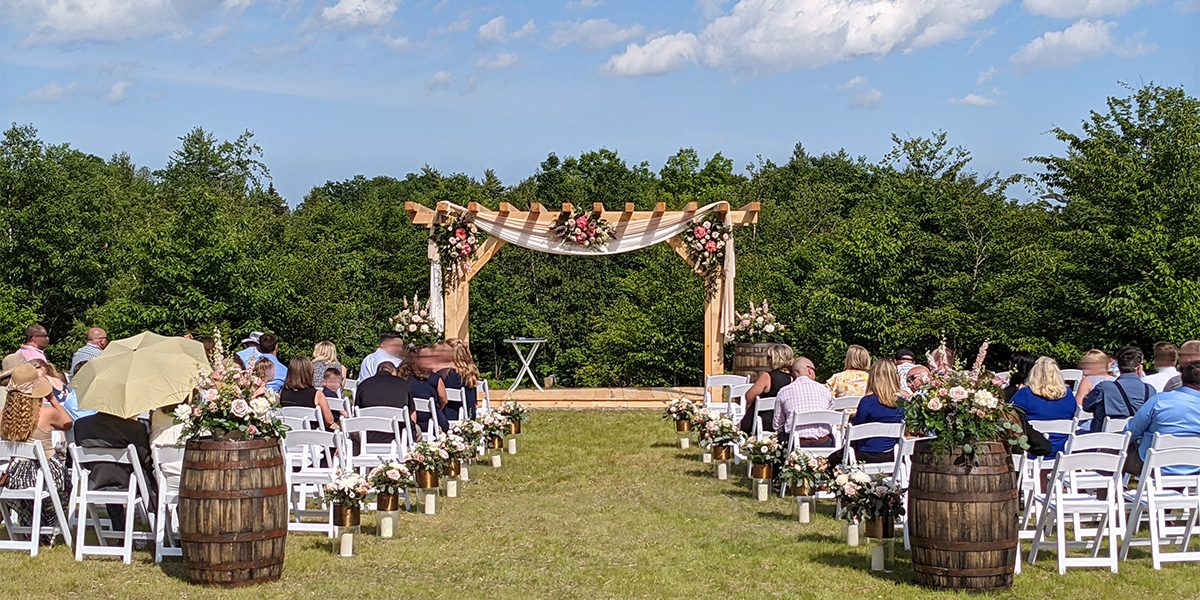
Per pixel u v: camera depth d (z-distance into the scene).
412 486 8.77
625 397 16.95
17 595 6.13
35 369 7.38
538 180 44.91
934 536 6.18
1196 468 7.26
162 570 6.66
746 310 24.69
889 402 8.02
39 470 7.01
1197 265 15.41
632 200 39.75
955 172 27.55
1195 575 6.52
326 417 9.09
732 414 12.22
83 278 26.50
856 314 19.38
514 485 10.23
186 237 21.28
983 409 6.04
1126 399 8.39
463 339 16.05
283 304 22.39
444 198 36.53
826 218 35.66
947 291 19.28
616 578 6.61
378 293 33.44
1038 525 6.81
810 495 8.37
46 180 26.03
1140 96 23.58
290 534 7.82
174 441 7.12
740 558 7.12
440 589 6.37
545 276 32.78
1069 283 16.64
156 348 7.31
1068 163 18.31
